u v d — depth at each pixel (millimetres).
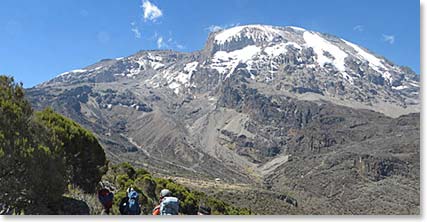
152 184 33844
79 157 20312
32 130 14805
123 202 13914
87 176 20766
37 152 13781
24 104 15500
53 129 18406
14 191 13000
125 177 31156
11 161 13016
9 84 15492
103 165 21938
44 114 20078
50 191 13922
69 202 15109
